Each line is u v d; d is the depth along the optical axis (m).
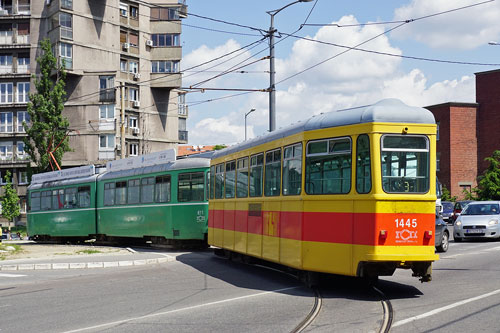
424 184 10.39
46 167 46.34
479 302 9.50
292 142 12.17
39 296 11.69
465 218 24.67
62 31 54.16
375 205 10.11
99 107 55.91
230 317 8.81
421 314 8.64
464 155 52.75
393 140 10.33
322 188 11.13
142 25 60.62
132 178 25.94
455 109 52.72
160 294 11.48
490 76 52.66
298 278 12.25
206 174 21.80
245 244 15.27
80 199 30.09
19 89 58.75
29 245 29.94
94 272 16.12
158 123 61.56
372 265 10.39
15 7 58.69
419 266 10.60
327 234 10.93
